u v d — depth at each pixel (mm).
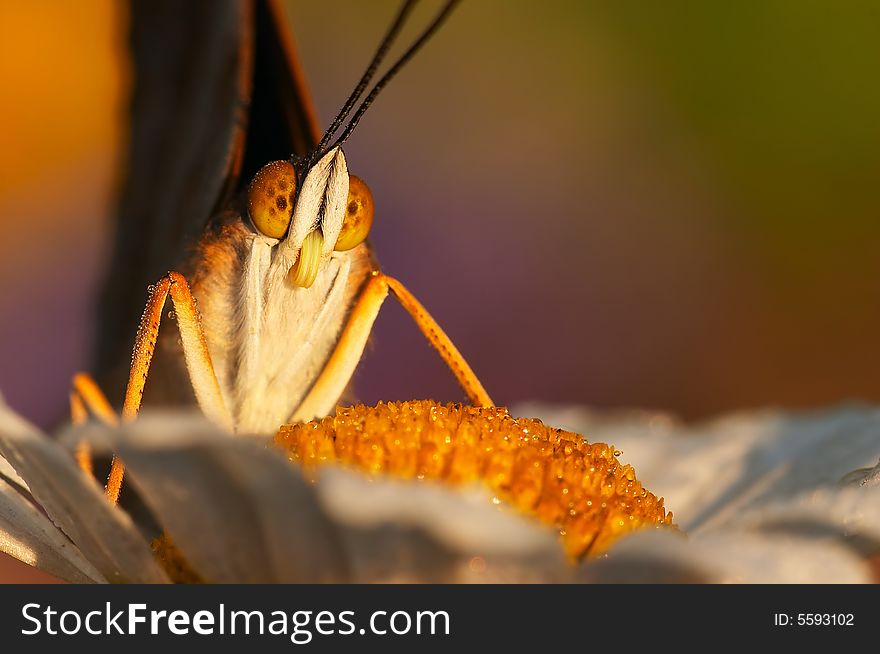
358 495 91
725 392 134
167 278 103
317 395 106
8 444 95
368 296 106
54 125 133
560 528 97
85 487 94
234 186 106
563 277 134
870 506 96
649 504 99
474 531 91
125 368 111
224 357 106
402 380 130
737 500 109
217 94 107
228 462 92
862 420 110
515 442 98
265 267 105
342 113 104
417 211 134
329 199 105
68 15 134
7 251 131
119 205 112
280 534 93
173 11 109
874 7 134
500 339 132
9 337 130
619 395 133
